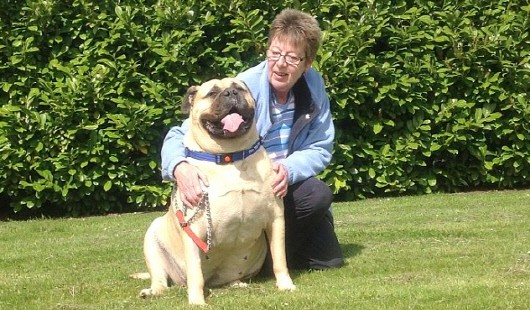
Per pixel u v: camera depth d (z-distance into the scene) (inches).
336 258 292.0
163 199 472.7
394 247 328.2
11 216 486.3
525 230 354.6
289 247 290.0
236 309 225.8
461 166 504.1
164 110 460.8
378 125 482.0
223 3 470.3
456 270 273.1
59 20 464.4
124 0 469.7
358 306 222.7
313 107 282.7
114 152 464.1
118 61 462.0
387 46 491.5
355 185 495.8
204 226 243.1
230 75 466.9
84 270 305.7
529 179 506.0
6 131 451.8
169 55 458.0
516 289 235.3
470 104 488.1
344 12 480.7
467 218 397.4
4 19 459.8
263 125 273.7
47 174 456.8
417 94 481.7
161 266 263.6
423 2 491.8
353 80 471.5
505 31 489.4
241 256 258.4
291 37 265.7
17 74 461.7
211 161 244.8
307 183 278.8
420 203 457.7
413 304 223.0
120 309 232.7
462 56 485.1
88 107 459.2
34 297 257.1
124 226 422.0
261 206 247.8
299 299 232.5
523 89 491.8
